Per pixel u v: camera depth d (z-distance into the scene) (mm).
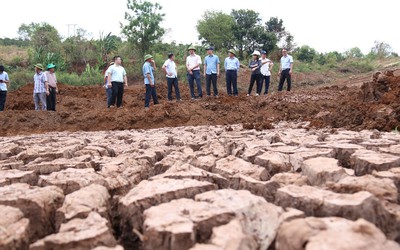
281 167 3703
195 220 2217
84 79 24969
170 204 2500
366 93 9500
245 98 12391
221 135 6633
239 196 2553
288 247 1993
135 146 5766
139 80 27219
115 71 12109
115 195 3211
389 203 2590
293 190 2664
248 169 3521
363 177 2963
